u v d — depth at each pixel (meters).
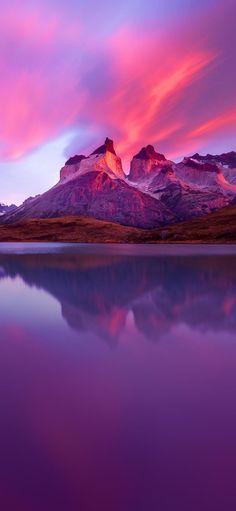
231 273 42.28
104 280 37.19
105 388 10.52
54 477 6.63
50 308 22.84
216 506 5.97
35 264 57.78
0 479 6.62
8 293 29.27
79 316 20.45
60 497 6.20
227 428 8.20
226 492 6.24
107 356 13.48
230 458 7.12
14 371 11.96
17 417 8.76
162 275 40.97
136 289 30.86
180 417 8.73
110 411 9.06
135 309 22.30
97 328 17.69
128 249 114.38
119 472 6.73
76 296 27.58
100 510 5.91
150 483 6.46
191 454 7.22
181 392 10.20
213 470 6.77
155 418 8.68
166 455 7.18
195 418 8.69
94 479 6.56
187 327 17.67
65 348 14.53
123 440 7.71
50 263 59.66
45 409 9.12
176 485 6.36
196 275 40.59
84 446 7.52
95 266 53.56
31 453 7.29
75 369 12.16
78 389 10.47
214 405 9.38
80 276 40.84
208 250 102.25
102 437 7.84
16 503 6.09
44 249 118.56
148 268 49.44
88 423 8.45
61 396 9.98
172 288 31.27
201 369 12.05
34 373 11.73
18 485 6.47
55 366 12.43
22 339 15.91
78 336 16.33
